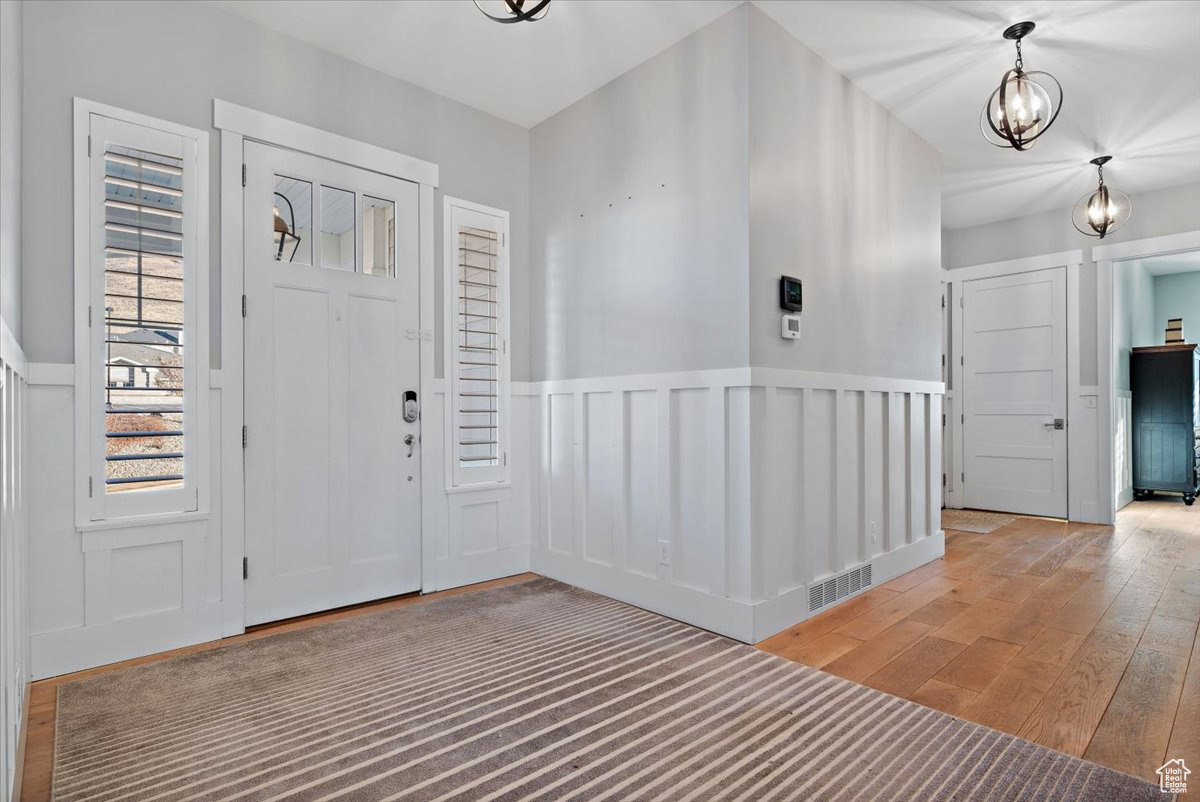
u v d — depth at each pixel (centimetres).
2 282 156
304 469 293
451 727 191
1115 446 521
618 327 324
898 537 366
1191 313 730
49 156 230
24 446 209
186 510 258
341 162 307
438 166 344
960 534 475
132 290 247
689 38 291
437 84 335
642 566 309
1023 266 558
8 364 152
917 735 185
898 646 254
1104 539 454
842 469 317
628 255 319
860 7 270
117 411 243
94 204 239
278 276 287
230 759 174
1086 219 427
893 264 366
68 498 231
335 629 276
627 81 321
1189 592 321
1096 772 165
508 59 312
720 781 163
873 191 349
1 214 156
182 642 255
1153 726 188
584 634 270
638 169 314
